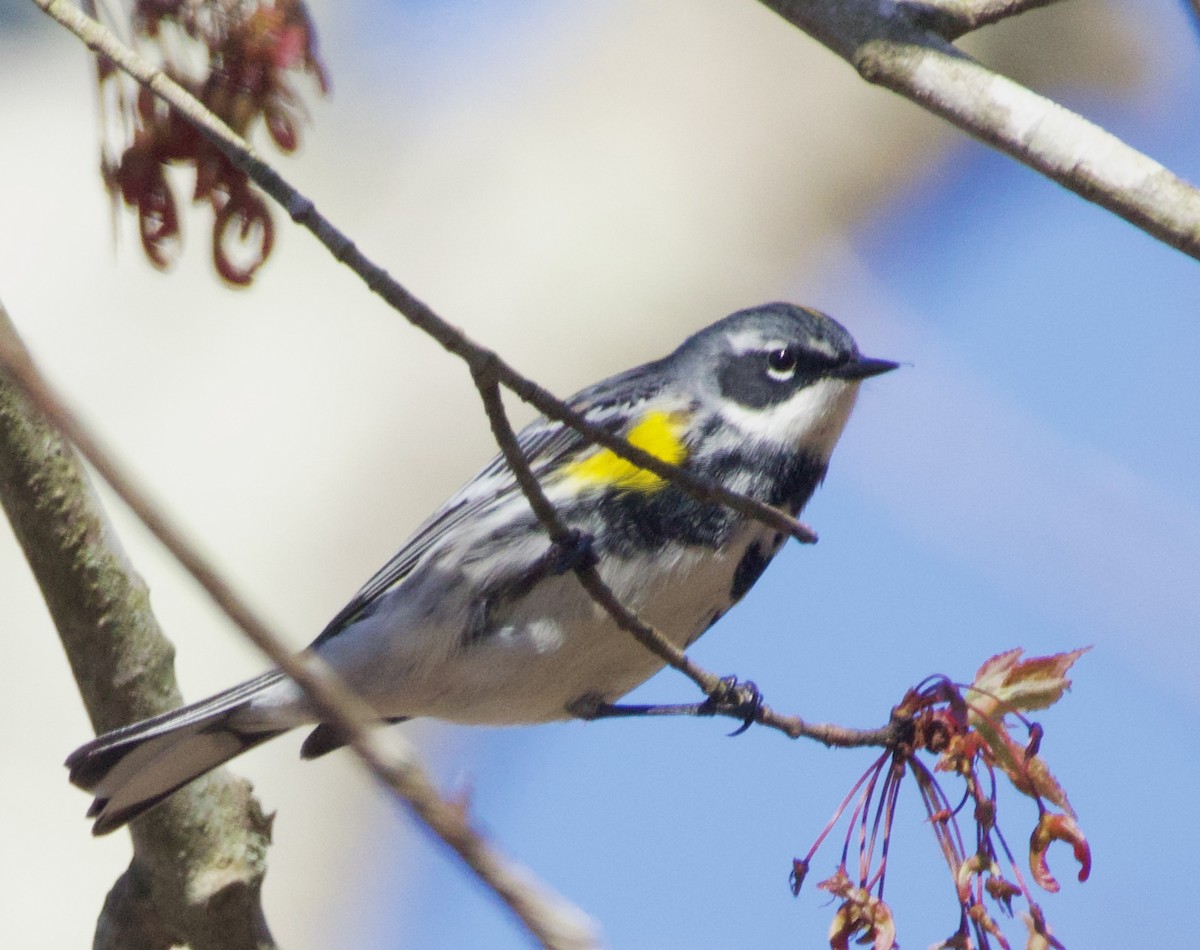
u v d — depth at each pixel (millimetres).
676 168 16250
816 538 6602
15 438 7246
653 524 9492
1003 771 7188
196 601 11828
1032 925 6914
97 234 13836
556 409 6383
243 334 13773
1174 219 5910
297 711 8734
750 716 9539
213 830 7605
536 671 9531
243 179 6977
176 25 6918
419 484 13656
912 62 6414
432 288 14930
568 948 3270
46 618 11836
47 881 11141
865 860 7457
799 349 10141
